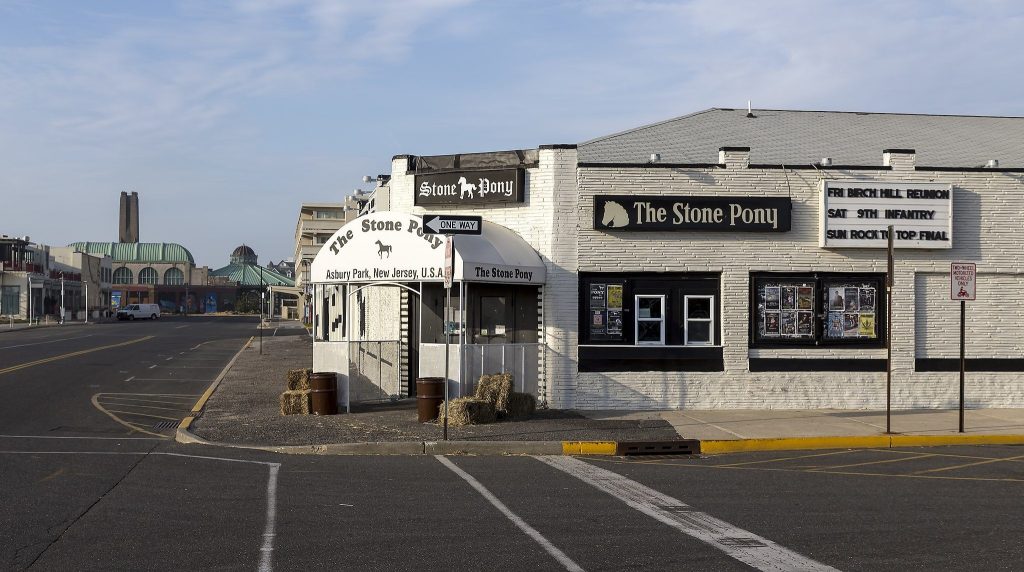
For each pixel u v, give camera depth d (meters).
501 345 17.05
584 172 17.67
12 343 45.09
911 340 17.84
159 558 7.46
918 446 14.37
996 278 18.06
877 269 17.83
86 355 36.19
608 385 17.59
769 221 17.52
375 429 15.10
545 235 17.72
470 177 18.23
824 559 7.53
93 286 117.81
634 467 12.42
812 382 17.70
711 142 21.92
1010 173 18.05
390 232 16.91
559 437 14.25
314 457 13.13
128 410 18.62
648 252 17.64
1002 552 7.77
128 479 11.08
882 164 19.45
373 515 9.16
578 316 17.67
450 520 8.95
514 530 8.53
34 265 91.06
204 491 10.38
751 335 17.72
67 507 9.41
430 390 15.95
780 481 11.29
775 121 24.88
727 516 9.20
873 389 17.75
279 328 72.12
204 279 153.38
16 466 11.84
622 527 8.68
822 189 17.55
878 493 10.47
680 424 15.63
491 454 13.60
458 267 16.08
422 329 18.86
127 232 173.25
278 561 7.39
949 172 17.91
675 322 17.77
